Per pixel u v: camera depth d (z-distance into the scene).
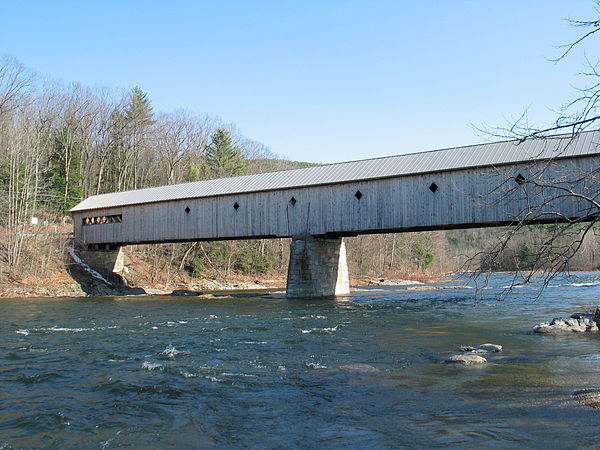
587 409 6.75
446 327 15.88
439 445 5.64
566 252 7.12
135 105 68.06
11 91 41.16
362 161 28.72
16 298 29.80
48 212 46.16
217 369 10.04
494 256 7.70
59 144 49.53
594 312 15.80
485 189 22.67
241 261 50.22
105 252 38.19
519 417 6.55
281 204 29.22
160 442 6.04
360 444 5.78
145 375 9.56
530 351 11.17
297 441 5.96
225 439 6.09
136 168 58.69
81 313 21.69
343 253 33.22
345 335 14.59
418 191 24.83
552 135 6.48
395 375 9.20
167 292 37.47
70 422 6.84
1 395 8.28
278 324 17.45
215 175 60.66
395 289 39.72
